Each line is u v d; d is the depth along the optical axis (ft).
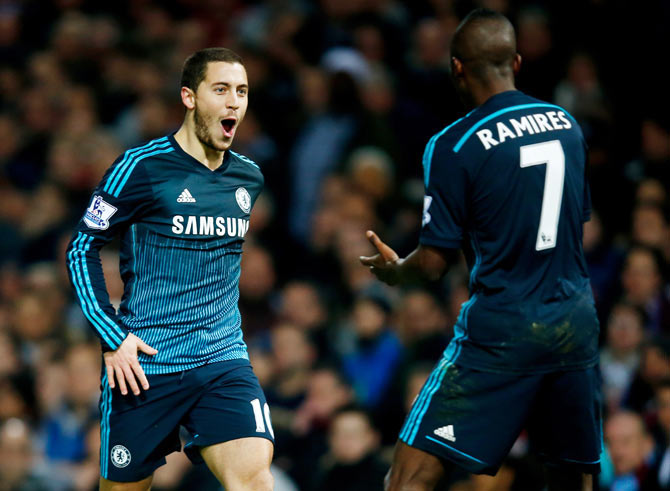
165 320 54.60
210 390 55.21
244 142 131.44
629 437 79.41
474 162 52.65
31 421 108.17
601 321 97.45
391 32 140.87
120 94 150.82
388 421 96.07
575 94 120.37
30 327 118.32
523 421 53.06
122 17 169.68
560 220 52.95
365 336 102.58
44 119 149.89
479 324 52.95
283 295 115.85
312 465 92.94
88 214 53.78
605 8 126.52
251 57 140.56
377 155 118.62
